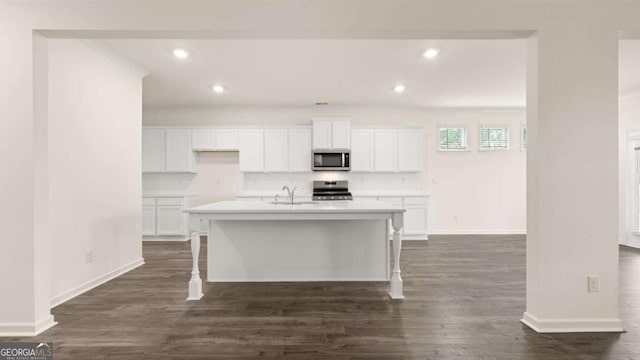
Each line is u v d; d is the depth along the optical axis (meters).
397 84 5.14
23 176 2.48
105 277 3.79
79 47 3.38
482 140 6.96
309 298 3.25
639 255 5.00
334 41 3.54
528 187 2.65
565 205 2.52
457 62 4.18
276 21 2.53
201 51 3.79
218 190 7.03
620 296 3.25
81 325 2.63
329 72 4.56
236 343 2.33
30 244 2.48
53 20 2.48
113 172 3.96
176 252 5.32
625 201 5.77
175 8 2.52
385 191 6.95
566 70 2.52
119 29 2.51
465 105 6.64
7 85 2.46
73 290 3.28
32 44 2.47
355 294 3.37
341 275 3.86
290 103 6.43
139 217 4.54
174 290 3.48
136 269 4.32
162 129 6.55
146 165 6.55
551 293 2.52
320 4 2.53
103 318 2.77
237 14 2.53
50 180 3.02
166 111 6.87
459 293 3.37
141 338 2.41
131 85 4.33
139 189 4.55
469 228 7.00
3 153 2.47
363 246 3.86
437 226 6.99
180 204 6.31
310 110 6.87
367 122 6.93
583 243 2.53
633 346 2.29
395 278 3.24
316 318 2.76
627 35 2.61
